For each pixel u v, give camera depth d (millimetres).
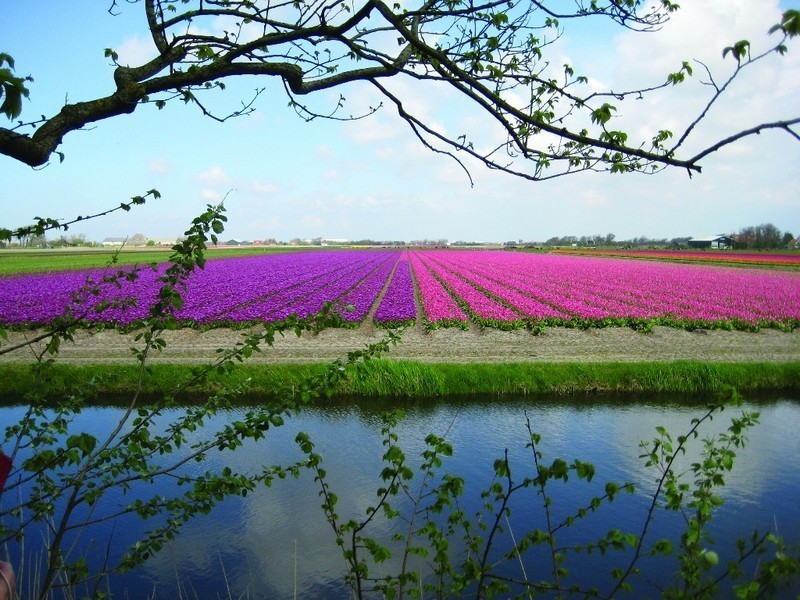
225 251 105688
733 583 5473
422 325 23562
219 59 2479
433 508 3297
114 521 7348
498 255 93562
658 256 85188
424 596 5469
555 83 2650
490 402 13680
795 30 1557
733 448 9883
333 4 2438
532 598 3223
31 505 3350
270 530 7059
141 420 3701
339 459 9469
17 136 2055
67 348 17891
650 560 6422
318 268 54688
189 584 6000
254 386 13367
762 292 34312
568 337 21156
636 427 11562
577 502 7855
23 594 5230
